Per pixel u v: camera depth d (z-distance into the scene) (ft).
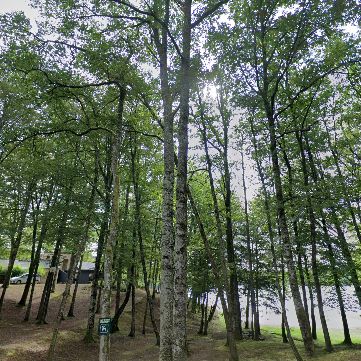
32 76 46.98
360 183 53.21
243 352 61.16
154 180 78.33
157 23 43.34
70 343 62.90
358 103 69.05
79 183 60.49
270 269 77.56
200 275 78.79
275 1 53.88
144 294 142.72
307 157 74.38
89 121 54.60
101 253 67.26
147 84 52.60
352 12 45.52
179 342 28.68
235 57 55.67
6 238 85.05
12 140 54.85
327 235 61.46
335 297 71.36
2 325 69.67
